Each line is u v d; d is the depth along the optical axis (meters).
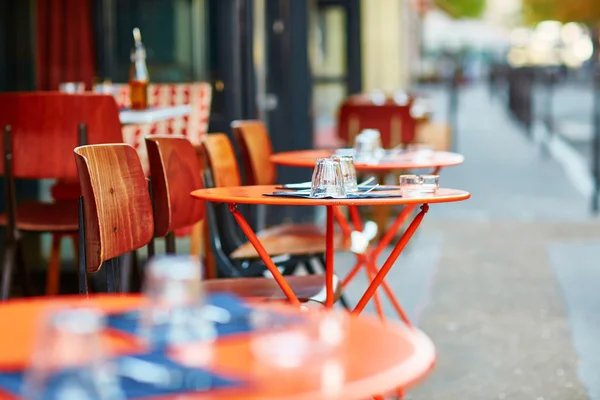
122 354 1.50
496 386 4.59
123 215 3.46
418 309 6.19
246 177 5.61
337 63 11.97
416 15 31.27
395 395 4.32
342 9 11.88
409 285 6.92
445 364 4.95
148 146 3.99
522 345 5.34
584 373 4.82
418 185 3.50
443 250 8.35
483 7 70.44
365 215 9.41
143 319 1.63
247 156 5.59
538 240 8.84
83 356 1.22
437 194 3.52
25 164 4.99
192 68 7.19
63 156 4.97
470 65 58.72
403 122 8.68
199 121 6.52
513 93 29.84
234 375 1.42
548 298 6.54
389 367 1.48
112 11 7.22
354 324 1.74
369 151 5.28
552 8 53.75
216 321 1.69
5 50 7.09
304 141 8.91
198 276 1.56
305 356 1.52
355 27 11.91
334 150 5.91
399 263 7.75
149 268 1.54
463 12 68.38
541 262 7.81
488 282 7.04
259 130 5.88
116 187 3.43
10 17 7.09
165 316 1.56
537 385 4.62
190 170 4.32
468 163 16.50
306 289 3.85
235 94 7.14
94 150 3.36
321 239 5.09
